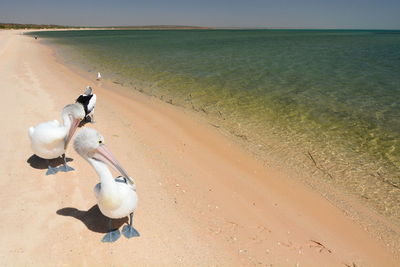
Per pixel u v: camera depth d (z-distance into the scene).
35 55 28.12
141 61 26.47
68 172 6.45
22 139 7.77
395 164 8.20
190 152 8.31
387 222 6.02
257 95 14.68
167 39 69.75
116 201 4.33
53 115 9.68
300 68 22.78
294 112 12.22
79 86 15.09
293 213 6.08
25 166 6.54
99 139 4.30
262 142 9.39
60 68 20.89
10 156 6.90
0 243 4.41
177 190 6.33
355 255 5.11
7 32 85.31
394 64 24.97
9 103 10.56
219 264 4.55
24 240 4.52
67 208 5.32
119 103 12.45
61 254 4.35
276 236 5.34
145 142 8.55
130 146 8.13
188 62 25.97
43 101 11.19
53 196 5.60
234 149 8.81
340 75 20.03
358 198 6.74
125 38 73.62
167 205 5.77
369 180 7.44
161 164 7.37
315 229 5.65
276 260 4.79
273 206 6.25
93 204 5.49
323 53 34.41
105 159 4.30
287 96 14.54
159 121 10.53
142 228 5.06
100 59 27.69
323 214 6.13
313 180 7.38
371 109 12.66
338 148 9.09
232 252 4.83
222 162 7.95
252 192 6.68
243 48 41.59
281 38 77.38
